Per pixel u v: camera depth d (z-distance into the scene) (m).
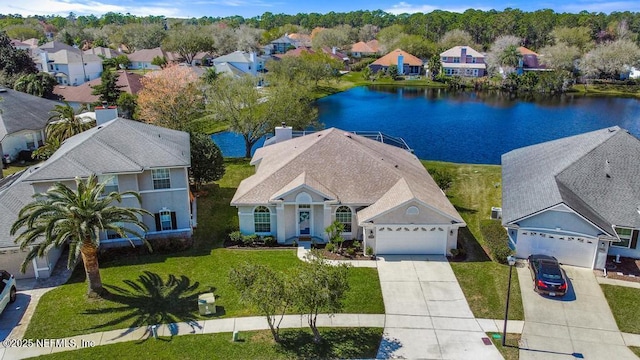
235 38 158.25
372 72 141.38
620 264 29.78
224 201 41.53
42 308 25.83
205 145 41.50
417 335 23.59
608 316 24.89
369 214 31.20
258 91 60.19
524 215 29.66
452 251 30.91
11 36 172.00
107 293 27.12
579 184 32.53
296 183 32.53
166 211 34.06
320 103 103.19
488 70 134.88
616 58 126.56
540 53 141.25
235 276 21.72
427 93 118.69
